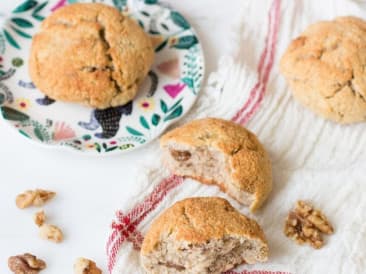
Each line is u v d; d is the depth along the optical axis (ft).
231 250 1.30
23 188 1.42
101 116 1.53
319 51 1.52
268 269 1.34
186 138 1.40
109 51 1.51
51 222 1.38
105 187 1.44
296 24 1.71
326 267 1.34
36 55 1.53
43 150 1.48
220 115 1.55
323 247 1.37
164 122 1.51
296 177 1.47
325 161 1.50
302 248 1.37
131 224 1.38
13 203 1.40
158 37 1.67
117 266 1.32
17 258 1.31
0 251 1.34
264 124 1.54
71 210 1.40
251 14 1.71
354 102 1.49
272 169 1.48
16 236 1.36
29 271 1.30
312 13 1.73
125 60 1.51
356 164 1.49
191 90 1.57
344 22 1.57
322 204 1.43
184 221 1.29
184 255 1.28
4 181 1.43
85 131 1.51
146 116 1.54
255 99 1.56
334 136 1.53
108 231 1.38
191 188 1.44
